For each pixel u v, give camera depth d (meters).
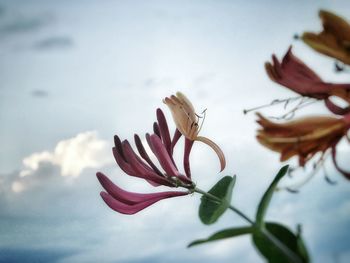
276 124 0.11
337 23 0.11
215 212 0.12
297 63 0.12
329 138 0.11
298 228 0.11
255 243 0.11
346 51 0.11
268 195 0.12
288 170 0.12
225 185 0.13
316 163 0.12
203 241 0.11
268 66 0.12
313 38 0.12
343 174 0.12
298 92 0.12
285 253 0.11
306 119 0.11
